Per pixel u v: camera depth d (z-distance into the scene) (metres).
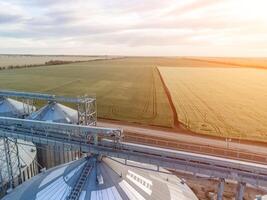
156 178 23.31
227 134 54.97
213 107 79.81
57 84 121.94
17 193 21.91
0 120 26.94
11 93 41.75
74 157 34.62
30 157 30.58
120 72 174.50
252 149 46.09
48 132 25.98
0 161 27.73
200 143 48.72
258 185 19.55
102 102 85.62
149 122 64.06
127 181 20.72
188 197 22.66
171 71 190.38
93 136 24.28
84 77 147.12
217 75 169.00
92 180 19.98
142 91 105.44
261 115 70.50
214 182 35.50
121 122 64.00
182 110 76.00
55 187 20.23
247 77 160.00
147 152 22.30
